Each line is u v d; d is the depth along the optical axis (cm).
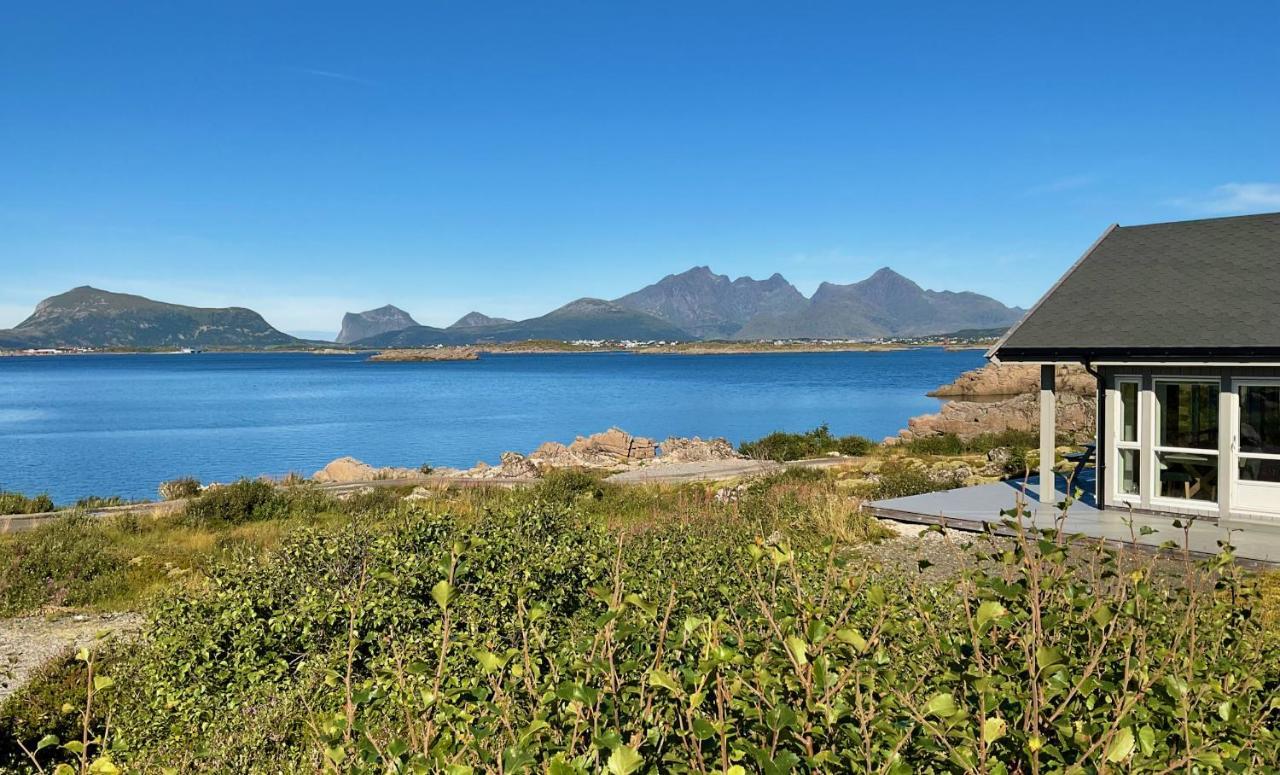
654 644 339
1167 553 988
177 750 530
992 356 1349
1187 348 1181
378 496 2023
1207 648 340
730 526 1241
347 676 356
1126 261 1490
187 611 672
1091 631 291
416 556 725
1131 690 261
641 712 252
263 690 579
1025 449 2244
